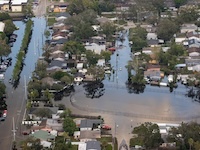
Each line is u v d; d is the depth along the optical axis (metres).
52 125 89.88
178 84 112.88
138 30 142.88
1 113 96.00
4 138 86.44
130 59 127.56
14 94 105.88
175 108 100.25
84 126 89.12
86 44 135.25
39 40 143.88
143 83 112.19
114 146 83.38
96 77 115.06
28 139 82.69
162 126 88.88
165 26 143.12
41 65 117.25
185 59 124.56
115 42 142.50
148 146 81.56
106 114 96.81
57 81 110.88
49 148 80.88
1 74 117.12
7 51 126.44
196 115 96.75
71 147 82.31
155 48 130.62
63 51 129.50
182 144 81.00
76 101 103.50
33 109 94.88
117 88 111.06
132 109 99.56
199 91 109.19
